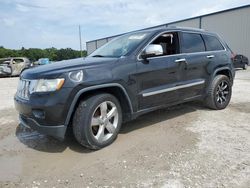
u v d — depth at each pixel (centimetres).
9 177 321
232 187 281
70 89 353
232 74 621
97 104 375
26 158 373
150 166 334
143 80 431
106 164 345
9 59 1980
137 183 296
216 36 605
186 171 318
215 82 569
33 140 442
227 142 402
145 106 444
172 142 409
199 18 2684
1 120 569
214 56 566
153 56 448
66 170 334
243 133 440
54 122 354
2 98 855
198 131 454
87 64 384
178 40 502
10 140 445
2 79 1700
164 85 466
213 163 335
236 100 703
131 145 403
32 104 358
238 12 2272
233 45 2356
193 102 660
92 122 375
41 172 331
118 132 421
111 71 391
